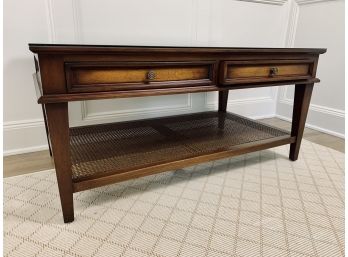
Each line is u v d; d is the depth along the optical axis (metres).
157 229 0.87
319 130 1.91
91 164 0.99
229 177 1.22
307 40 1.92
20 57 1.30
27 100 1.37
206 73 0.98
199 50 0.91
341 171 1.29
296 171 1.29
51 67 0.73
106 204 1.00
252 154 1.48
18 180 1.15
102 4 1.39
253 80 1.07
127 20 1.47
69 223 0.89
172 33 1.61
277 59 1.11
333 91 1.80
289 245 0.81
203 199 1.04
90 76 0.78
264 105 2.16
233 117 1.61
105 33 1.43
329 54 1.79
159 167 1.00
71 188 0.86
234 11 1.78
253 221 0.92
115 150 1.12
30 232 0.84
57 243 0.80
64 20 1.33
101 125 1.41
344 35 1.69
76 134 1.29
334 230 0.88
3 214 0.92
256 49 1.03
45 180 1.15
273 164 1.36
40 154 1.41
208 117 1.61
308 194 1.09
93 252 0.77
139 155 1.07
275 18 1.96
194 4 1.62
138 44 1.53
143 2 1.48
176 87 0.93
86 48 0.74
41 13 1.28
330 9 1.75
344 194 1.10
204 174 1.25
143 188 1.12
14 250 0.77
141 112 1.66
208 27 1.72
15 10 1.23
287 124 2.04
